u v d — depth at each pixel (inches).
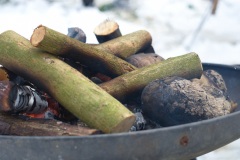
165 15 159.6
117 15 156.2
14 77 73.6
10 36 73.0
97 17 152.9
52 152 64.7
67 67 70.1
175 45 143.6
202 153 68.5
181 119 70.5
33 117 71.1
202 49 141.4
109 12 157.8
